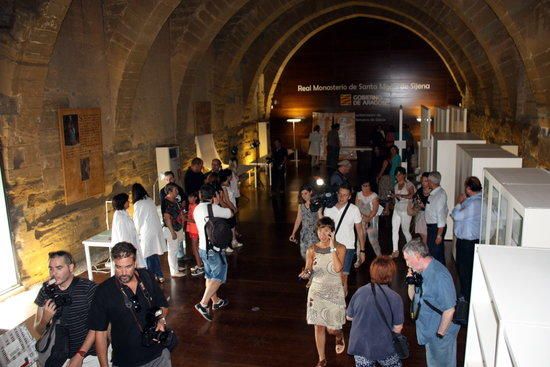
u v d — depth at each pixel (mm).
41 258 6988
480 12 9812
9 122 6355
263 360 5164
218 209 5922
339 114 20203
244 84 16609
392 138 14156
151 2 8344
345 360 5098
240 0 10570
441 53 17172
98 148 8305
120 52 8578
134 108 9633
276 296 6762
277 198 13008
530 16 7309
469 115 16406
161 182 10359
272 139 21094
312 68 20344
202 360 5184
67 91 7562
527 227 3779
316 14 15516
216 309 6375
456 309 3748
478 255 2967
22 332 3557
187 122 12039
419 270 3959
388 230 9852
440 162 8883
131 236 6305
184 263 8109
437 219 6805
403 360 5117
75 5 7715
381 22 19500
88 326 3379
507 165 6910
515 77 9961
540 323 2043
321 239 4703
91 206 8203
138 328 3396
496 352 2117
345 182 7797
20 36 6211
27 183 6688
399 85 19844
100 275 7699
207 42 11148
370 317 3865
